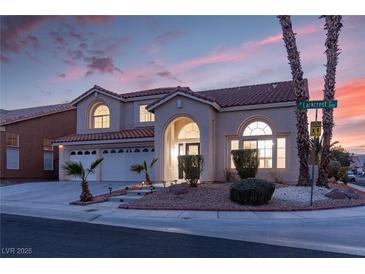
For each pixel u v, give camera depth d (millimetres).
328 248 6613
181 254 6184
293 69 14742
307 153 14672
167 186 16125
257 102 17875
